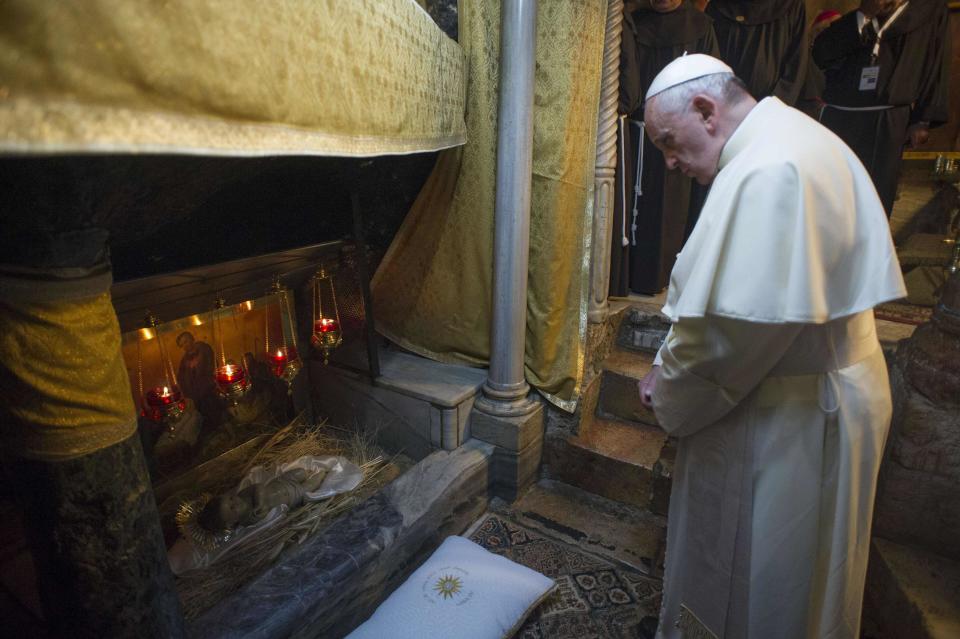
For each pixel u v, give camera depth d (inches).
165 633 48.0
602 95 92.1
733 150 49.0
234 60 31.1
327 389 109.0
